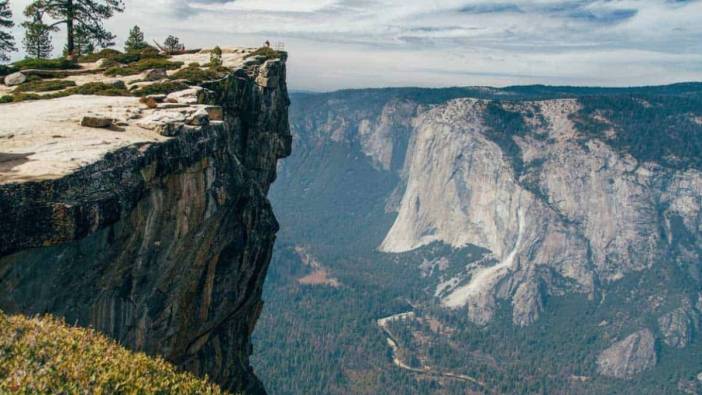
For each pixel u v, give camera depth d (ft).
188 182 120.47
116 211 92.84
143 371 68.90
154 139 111.45
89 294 98.99
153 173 106.93
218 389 74.28
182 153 117.19
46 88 176.55
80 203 84.58
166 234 115.65
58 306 92.12
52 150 95.20
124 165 98.43
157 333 122.72
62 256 88.84
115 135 109.29
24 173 83.41
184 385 70.85
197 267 132.46
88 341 71.31
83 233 85.05
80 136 105.91
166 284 121.49
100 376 62.49
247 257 157.69
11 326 67.15
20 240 78.54
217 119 138.62
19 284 82.94
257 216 160.76
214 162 130.82
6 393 54.85
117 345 76.23
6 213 76.89
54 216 81.20
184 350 139.03
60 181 83.41
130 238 104.32
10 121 115.85
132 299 111.45
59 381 59.36
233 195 139.54
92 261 96.02
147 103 141.79
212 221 132.26
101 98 152.05
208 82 179.52
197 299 136.98
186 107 136.36
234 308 159.74
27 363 60.44
